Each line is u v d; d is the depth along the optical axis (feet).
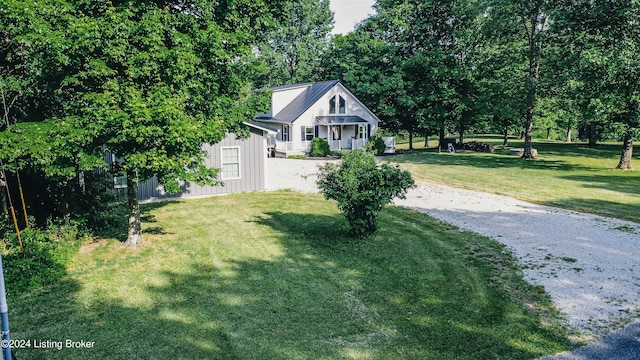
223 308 29.12
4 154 31.19
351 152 44.86
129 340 25.17
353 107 136.98
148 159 33.94
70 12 32.83
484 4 111.96
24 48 36.58
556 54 100.78
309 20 212.02
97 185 47.47
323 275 34.88
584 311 27.94
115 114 31.71
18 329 26.35
